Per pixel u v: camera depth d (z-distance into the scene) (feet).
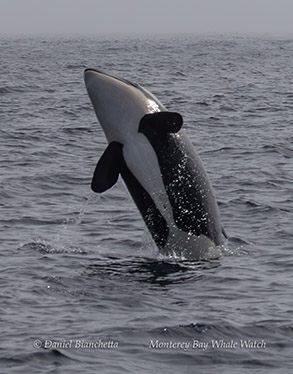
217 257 106.93
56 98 335.26
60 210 137.80
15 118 265.95
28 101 322.14
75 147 209.46
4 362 72.33
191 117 280.10
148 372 70.95
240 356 74.74
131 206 140.36
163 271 101.04
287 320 83.56
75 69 526.57
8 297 89.61
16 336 78.18
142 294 91.91
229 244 114.83
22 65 559.38
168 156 102.78
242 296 91.91
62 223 128.47
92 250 112.06
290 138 226.79
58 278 97.45
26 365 71.77
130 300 89.66
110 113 104.88
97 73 107.45
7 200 144.77
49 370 70.74
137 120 104.12
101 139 223.92
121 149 103.55
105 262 105.40
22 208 138.72
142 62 611.88
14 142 212.64
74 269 101.81
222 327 81.10
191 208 103.91
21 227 125.18
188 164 103.81
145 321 82.58
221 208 139.23
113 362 72.79
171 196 103.24
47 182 161.38
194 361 73.67
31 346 75.56
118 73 492.95
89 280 96.94
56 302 88.48
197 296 91.66
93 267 102.89
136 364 72.59
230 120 273.33
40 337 77.82
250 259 107.34
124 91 105.50
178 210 103.65
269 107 314.55
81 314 84.69
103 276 98.84
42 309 86.12
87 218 132.16
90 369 71.10
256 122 268.00
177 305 88.33
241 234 121.80
